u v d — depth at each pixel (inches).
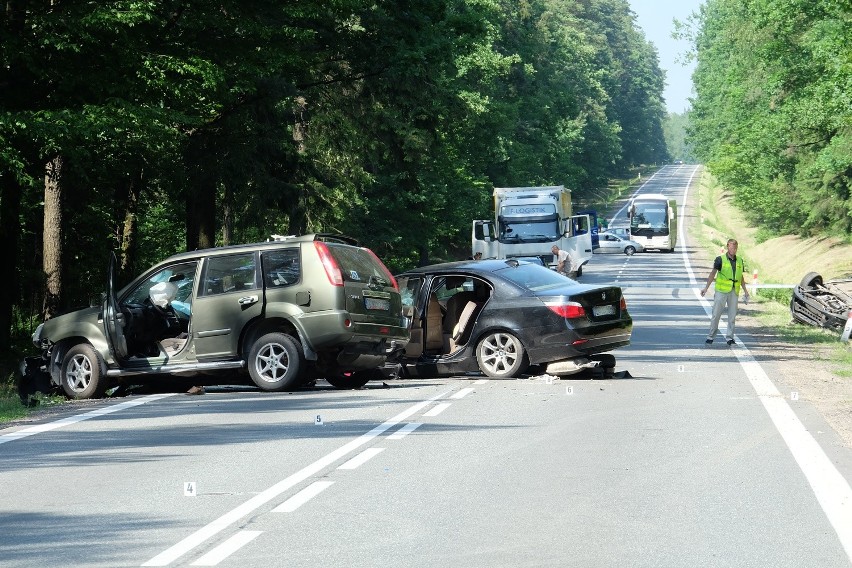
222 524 430.0
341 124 1972.2
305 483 512.4
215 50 1354.6
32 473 546.0
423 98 1780.3
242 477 528.4
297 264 895.7
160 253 2365.9
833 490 493.0
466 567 365.1
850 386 910.4
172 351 908.0
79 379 912.3
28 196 1732.3
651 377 994.1
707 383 940.0
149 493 492.7
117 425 716.0
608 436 650.2
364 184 2354.8
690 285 2824.8
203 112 1390.3
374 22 1617.9
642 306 2143.2
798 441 627.2
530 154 4436.5
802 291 1748.3
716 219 7126.0
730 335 1384.1
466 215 3415.4
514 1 4411.9
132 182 1785.2
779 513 447.8
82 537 410.3
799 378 979.9
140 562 373.1
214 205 1667.1
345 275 896.9
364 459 574.9
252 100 1535.4
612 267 3767.2
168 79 1244.5
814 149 3213.6
